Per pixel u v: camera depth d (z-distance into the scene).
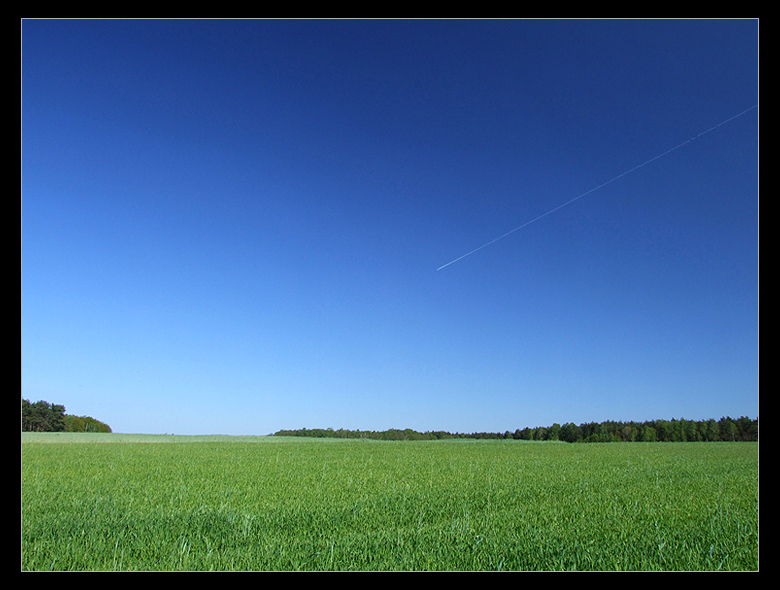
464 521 10.16
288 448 38.94
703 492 14.91
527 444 50.81
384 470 21.45
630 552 8.15
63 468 21.42
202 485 15.98
